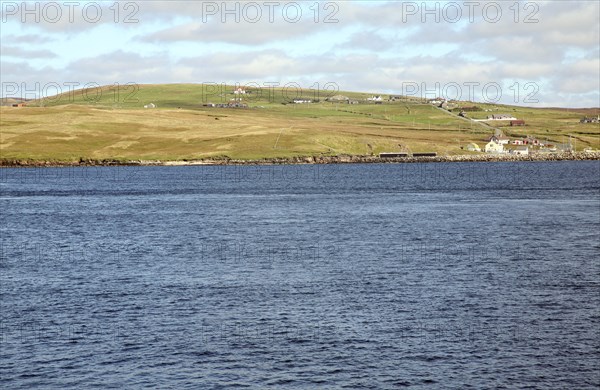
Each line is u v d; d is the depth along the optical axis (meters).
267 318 82.75
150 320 82.25
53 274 109.62
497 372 66.00
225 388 62.88
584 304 88.31
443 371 66.31
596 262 116.69
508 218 184.38
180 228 169.50
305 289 97.25
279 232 159.25
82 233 161.62
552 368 66.88
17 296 94.31
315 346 72.94
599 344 73.06
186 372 66.50
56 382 64.44
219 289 97.81
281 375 65.62
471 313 84.44
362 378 64.88
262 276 106.50
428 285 99.19
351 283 100.81
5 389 63.03
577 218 183.25
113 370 67.00
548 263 115.75
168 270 112.31
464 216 190.00
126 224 179.62
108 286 100.19
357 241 142.75
